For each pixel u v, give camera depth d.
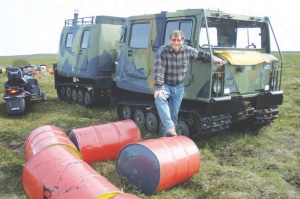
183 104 7.43
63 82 13.55
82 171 3.90
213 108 6.46
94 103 11.34
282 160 6.21
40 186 3.96
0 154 6.27
